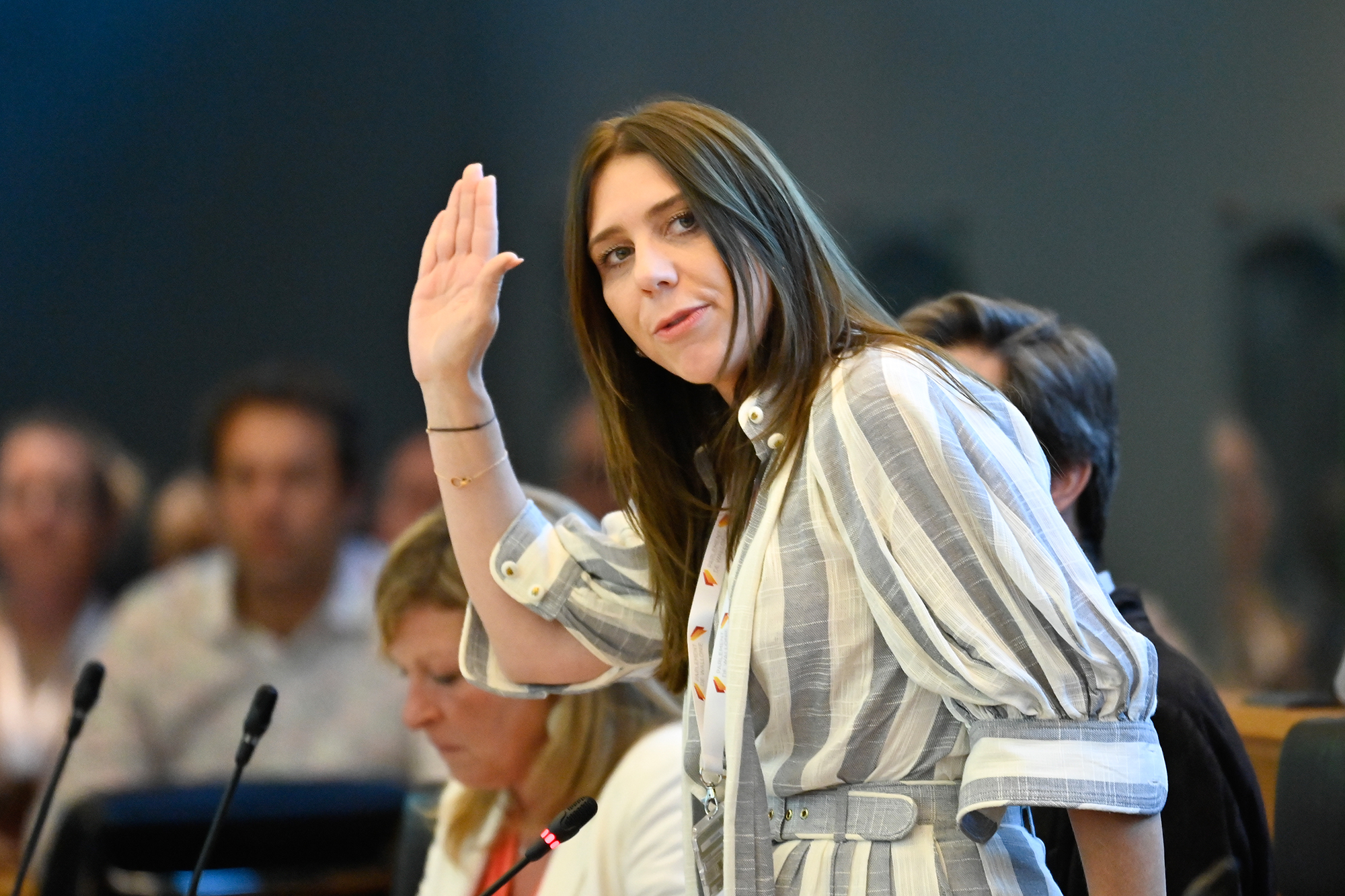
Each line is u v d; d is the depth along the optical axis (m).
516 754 7.23
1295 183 28.19
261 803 8.96
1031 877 4.77
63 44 27.06
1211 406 28.28
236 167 27.91
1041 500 4.65
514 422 27.78
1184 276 28.48
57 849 8.70
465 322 5.64
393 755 13.44
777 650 4.79
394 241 28.59
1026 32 28.89
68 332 27.00
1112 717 4.47
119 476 18.80
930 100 28.86
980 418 4.77
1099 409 6.62
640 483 5.73
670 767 7.12
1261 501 28.09
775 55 28.77
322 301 28.23
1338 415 28.16
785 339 5.01
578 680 6.02
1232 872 5.82
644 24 28.67
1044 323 6.78
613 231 5.26
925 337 6.68
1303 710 7.25
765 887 4.79
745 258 5.03
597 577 5.89
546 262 28.27
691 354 5.13
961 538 4.53
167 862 8.74
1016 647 4.47
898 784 4.77
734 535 5.22
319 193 28.30
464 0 28.67
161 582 13.84
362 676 13.58
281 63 28.14
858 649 4.75
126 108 27.38
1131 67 28.66
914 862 4.65
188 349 27.55
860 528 4.65
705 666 5.28
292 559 13.66
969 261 28.72
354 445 14.56
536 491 7.05
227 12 27.89
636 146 5.23
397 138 28.59
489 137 28.72
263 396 14.27
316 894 8.91
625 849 6.98
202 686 13.35
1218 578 27.98
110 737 13.07
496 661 6.12
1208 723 6.05
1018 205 28.83
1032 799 4.38
